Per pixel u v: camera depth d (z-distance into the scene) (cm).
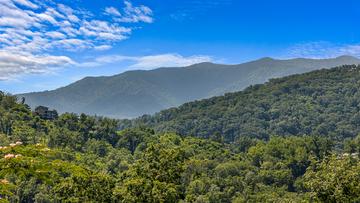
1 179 1212
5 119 11219
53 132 11444
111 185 2683
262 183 11325
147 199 2461
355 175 1767
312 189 1870
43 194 6812
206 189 9594
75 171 1309
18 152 1206
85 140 13012
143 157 2859
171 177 2688
